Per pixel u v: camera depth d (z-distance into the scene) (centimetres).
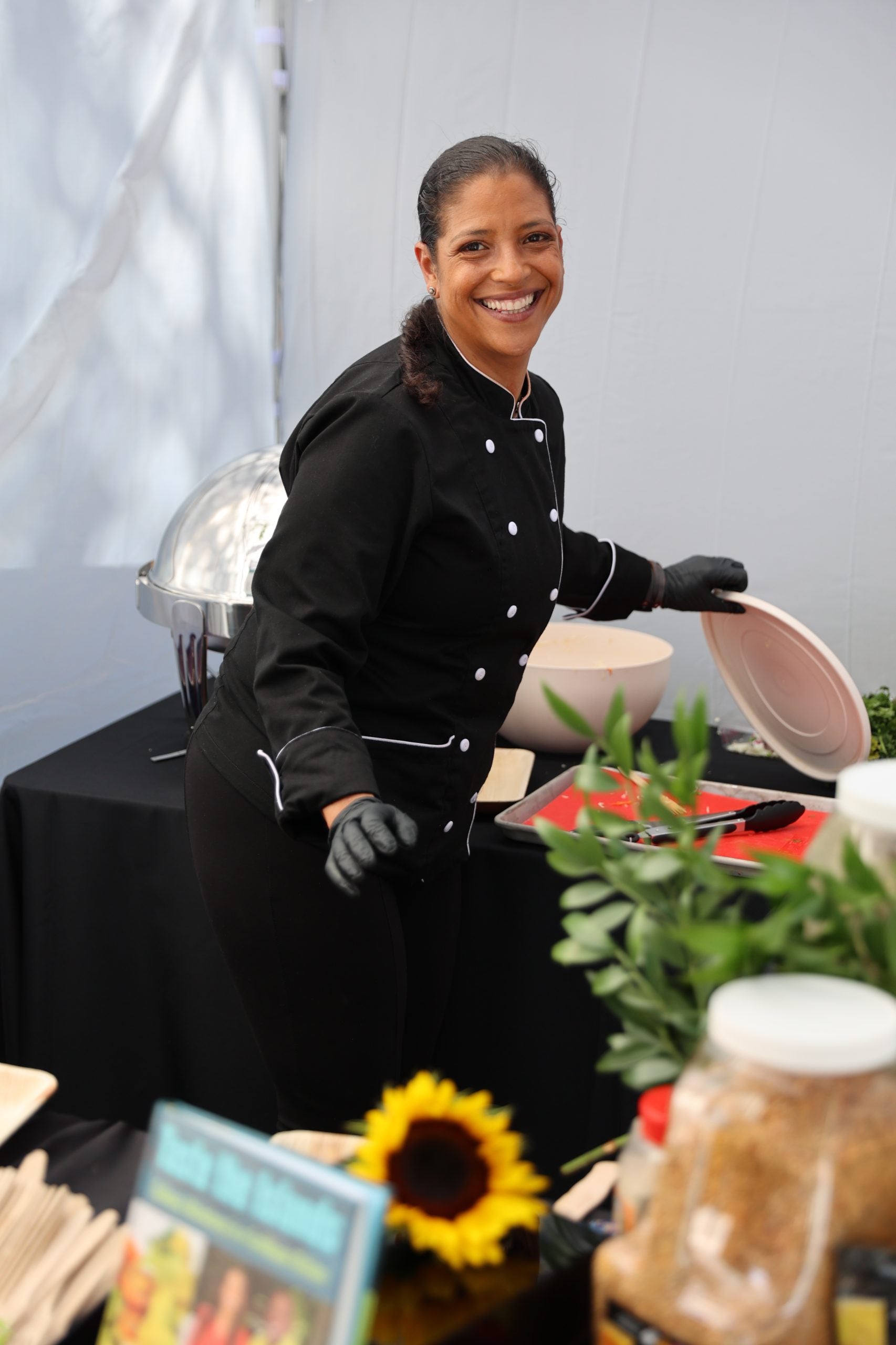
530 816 149
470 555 117
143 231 199
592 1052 144
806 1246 46
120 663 208
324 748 102
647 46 195
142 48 194
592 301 206
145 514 209
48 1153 79
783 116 191
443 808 127
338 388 118
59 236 183
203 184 212
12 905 159
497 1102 150
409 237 218
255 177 222
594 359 208
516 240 112
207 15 205
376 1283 57
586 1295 60
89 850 155
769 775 175
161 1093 160
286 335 232
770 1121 47
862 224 191
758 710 175
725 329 201
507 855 143
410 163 214
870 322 193
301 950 122
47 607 189
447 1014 150
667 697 215
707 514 208
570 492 214
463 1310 57
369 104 214
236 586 155
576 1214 69
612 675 166
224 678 130
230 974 140
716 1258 48
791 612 207
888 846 52
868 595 202
